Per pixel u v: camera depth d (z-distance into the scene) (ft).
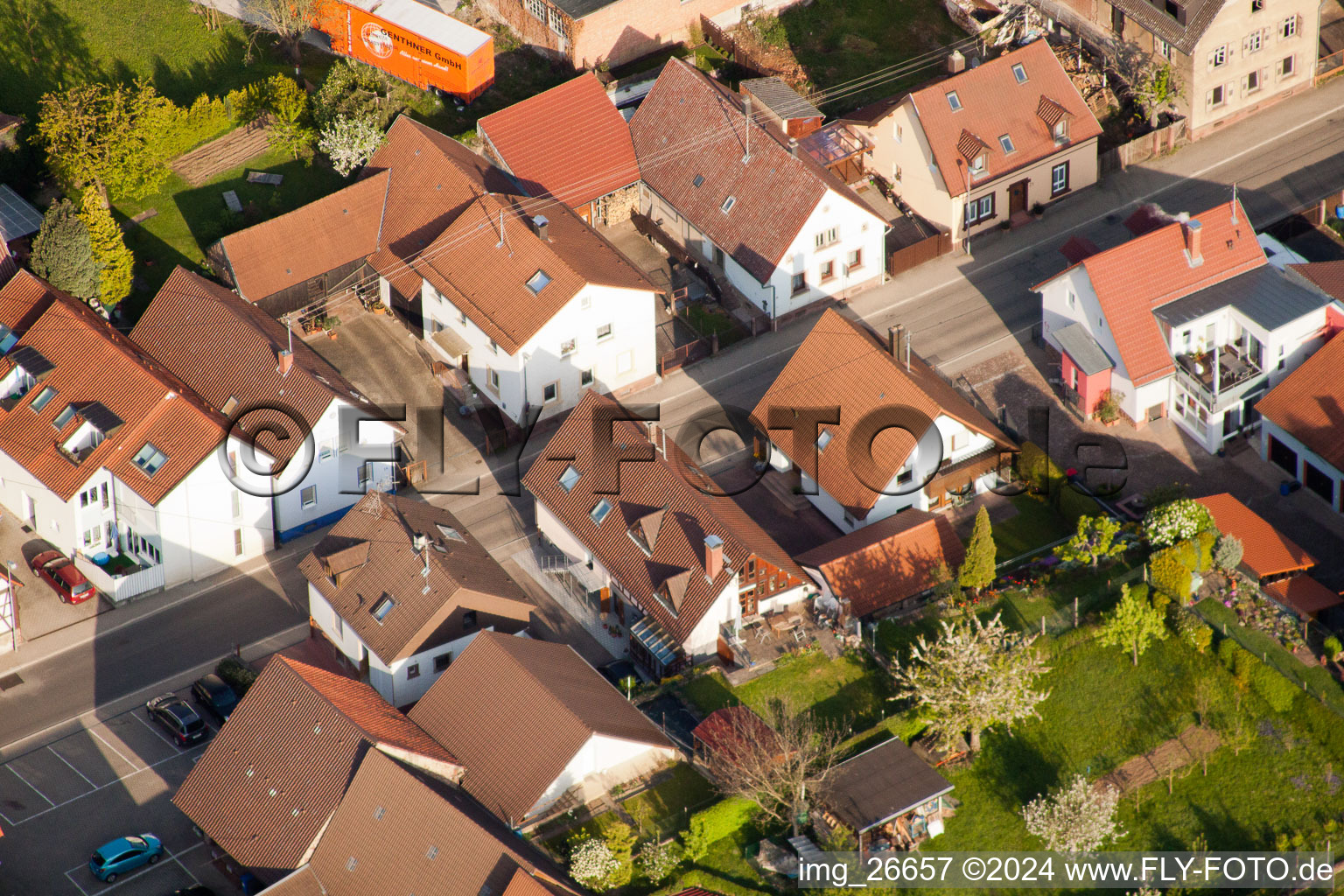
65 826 262.88
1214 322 309.63
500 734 255.09
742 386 330.54
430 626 273.33
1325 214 345.72
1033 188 355.97
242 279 336.70
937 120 346.95
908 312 341.82
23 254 351.25
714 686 271.90
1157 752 256.52
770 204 337.52
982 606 277.85
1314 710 254.47
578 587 294.66
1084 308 315.37
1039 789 253.44
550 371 320.50
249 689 264.93
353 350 339.98
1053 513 301.63
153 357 323.78
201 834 261.03
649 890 245.04
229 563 307.99
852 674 271.90
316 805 246.47
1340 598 273.33
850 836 244.22
